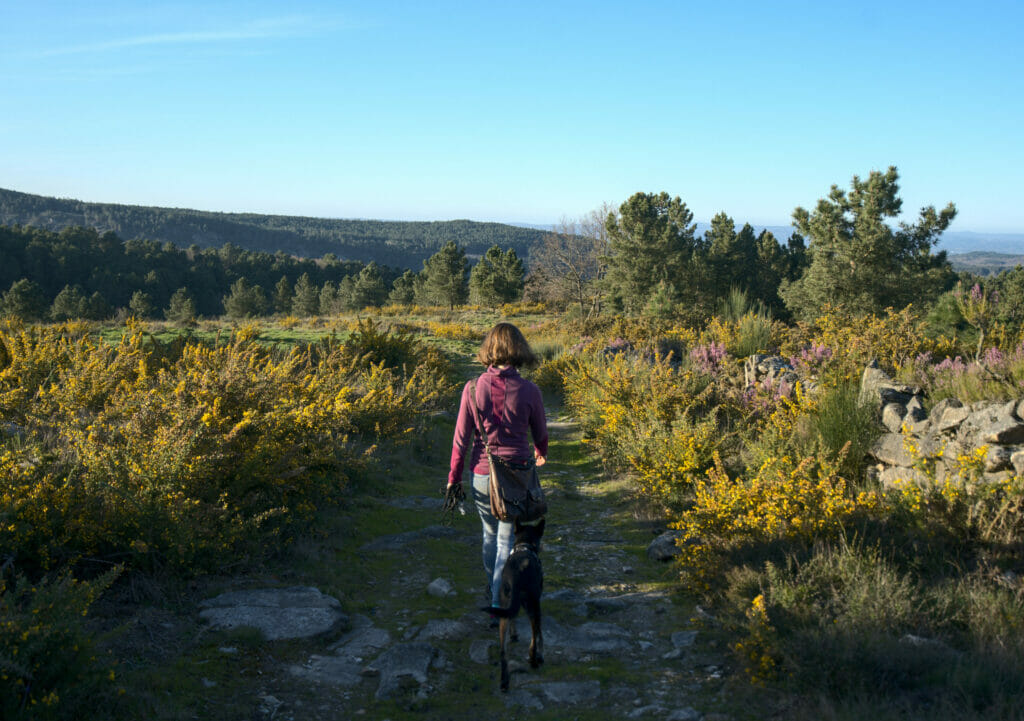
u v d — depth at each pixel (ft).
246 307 314.96
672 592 16.44
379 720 10.37
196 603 13.94
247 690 10.85
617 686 11.57
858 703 9.84
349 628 13.93
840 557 14.28
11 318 49.85
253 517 16.94
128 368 31.53
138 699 9.80
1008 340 30.37
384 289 334.44
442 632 13.64
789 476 18.78
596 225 192.65
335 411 25.55
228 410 20.76
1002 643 10.83
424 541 20.45
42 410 24.40
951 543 14.98
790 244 242.99
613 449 32.50
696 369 40.65
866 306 110.63
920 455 19.29
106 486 14.67
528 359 13.01
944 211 112.06
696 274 164.14
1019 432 16.49
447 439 38.91
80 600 10.23
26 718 8.55
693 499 23.18
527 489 12.82
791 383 31.91
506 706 10.93
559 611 15.28
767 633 11.76
